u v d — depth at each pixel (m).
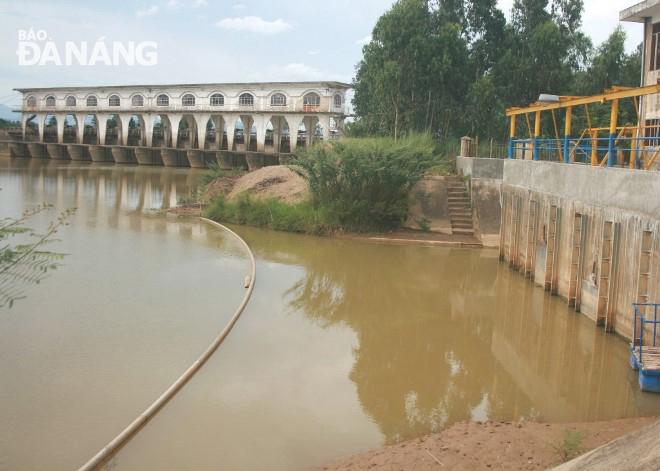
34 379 9.62
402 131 32.41
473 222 24.53
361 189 24.14
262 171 32.88
